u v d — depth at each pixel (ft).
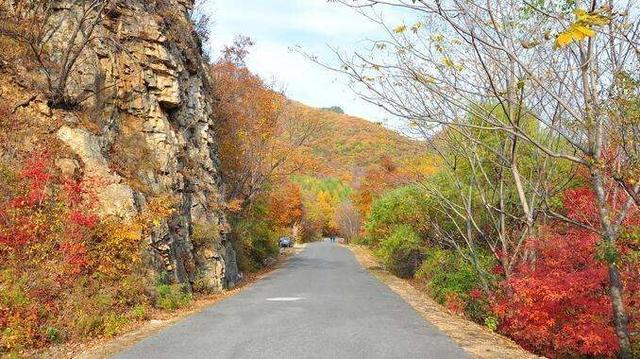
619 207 33.99
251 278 79.92
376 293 58.49
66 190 40.11
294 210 227.61
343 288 63.98
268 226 119.75
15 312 29.48
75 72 51.44
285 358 25.62
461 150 48.29
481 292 47.96
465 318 45.29
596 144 25.39
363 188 191.42
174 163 58.18
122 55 57.41
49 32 53.36
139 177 51.75
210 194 69.36
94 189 44.06
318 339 30.55
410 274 87.25
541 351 36.96
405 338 31.07
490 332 36.81
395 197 84.69
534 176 48.52
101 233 41.75
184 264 55.21
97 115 51.31
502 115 44.88
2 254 35.17
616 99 24.63
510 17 30.55
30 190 38.86
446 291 53.01
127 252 42.47
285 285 68.03
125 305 39.04
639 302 32.65
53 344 29.04
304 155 112.27
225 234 72.13
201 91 75.31
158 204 47.88
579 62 28.07
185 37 73.20
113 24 58.44
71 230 38.29
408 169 68.13
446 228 71.61
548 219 44.37
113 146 51.42
